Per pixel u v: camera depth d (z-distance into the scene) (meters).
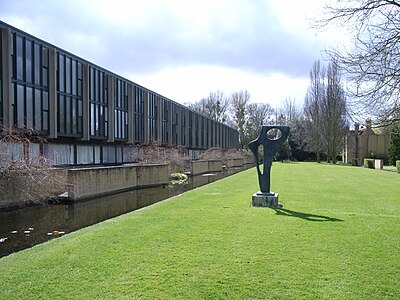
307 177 24.08
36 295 4.41
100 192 18.38
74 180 16.23
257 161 11.48
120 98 32.31
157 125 40.28
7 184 14.09
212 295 4.34
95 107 28.14
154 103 39.91
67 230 11.01
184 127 49.91
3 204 13.95
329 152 51.56
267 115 72.75
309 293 4.38
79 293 4.44
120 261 5.59
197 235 7.18
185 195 14.52
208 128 60.94
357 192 15.24
